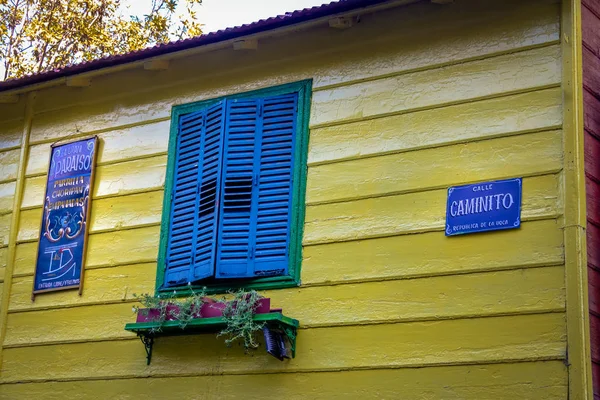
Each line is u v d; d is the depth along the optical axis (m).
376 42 8.70
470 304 7.52
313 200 8.55
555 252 7.29
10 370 9.71
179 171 9.40
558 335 7.09
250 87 9.26
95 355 9.24
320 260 8.33
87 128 10.23
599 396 7.04
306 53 9.05
